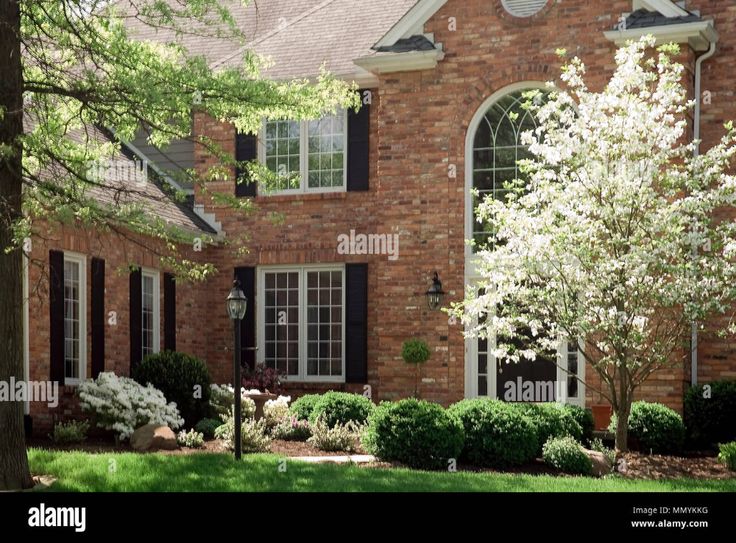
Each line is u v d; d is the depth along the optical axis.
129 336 18.28
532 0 18.39
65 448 14.76
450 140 18.80
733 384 16.91
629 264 13.80
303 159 20.78
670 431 15.86
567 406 16.66
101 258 17.39
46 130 12.12
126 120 12.43
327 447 15.20
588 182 14.41
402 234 19.00
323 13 23.05
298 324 20.81
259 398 17.64
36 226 15.57
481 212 15.24
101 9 12.55
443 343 18.55
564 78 14.95
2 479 11.02
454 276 18.61
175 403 16.66
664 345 14.61
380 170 19.19
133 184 19.22
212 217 21.31
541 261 14.35
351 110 20.38
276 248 20.81
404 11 22.11
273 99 12.79
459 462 14.29
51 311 15.89
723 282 14.20
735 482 12.89
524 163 14.85
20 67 11.51
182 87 12.20
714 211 17.66
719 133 18.02
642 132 14.38
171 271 19.75
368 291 20.12
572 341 14.90
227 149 21.22
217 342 21.23
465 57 18.75
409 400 14.26
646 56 17.50
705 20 17.30
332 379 20.44
